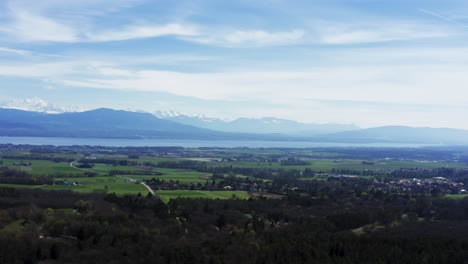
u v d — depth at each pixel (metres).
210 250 141.12
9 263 128.75
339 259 141.00
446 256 140.25
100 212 179.00
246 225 171.88
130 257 134.00
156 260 131.88
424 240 154.75
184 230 165.50
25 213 168.25
